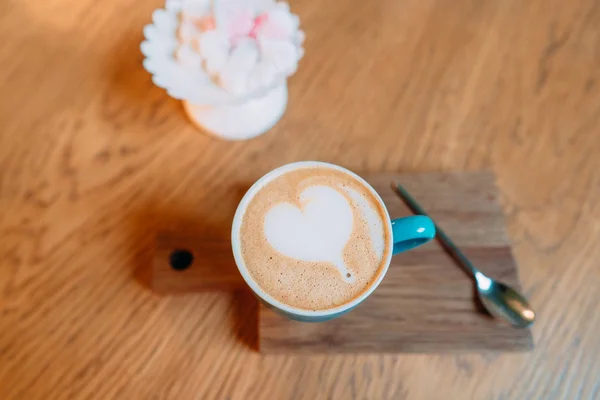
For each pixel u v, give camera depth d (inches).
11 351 15.7
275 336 15.6
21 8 19.5
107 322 16.0
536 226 17.3
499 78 19.0
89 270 16.6
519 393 15.6
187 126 18.2
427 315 15.9
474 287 16.1
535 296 16.6
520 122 18.5
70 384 15.4
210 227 17.0
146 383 15.5
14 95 18.5
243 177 17.6
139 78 18.7
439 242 16.6
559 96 18.8
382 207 14.5
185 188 17.5
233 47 16.5
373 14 19.8
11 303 16.1
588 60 19.3
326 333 15.7
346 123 18.3
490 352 15.7
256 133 18.0
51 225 17.0
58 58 18.9
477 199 17.0
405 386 15.6
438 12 19.9
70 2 19.5
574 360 15.9
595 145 18.2
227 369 15.7
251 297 16.4
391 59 19.2
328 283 13.8
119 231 17.0
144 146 17.9
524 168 18.0
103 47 19.1
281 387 15.6
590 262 16.9
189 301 16.3
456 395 15.6
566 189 17.7
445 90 18.8
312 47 19.3
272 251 14.0
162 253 16.2
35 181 17.5
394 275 16.2
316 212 14.4
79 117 18.2
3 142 17.9
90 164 17.7
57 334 15.9
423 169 17.9
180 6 17.0
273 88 16.4
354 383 15.6
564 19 19.8
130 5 19.6
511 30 19.7
